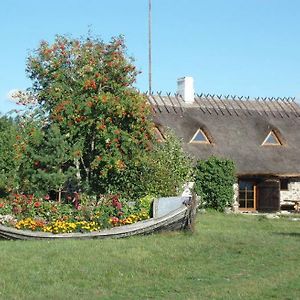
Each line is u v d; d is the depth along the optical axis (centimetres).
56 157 2333
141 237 1938
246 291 1170
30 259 1480
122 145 2380
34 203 2045
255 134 4000
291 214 3456
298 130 4181
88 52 2517
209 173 3434
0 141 2961
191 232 2034
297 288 1202
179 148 3081
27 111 2520
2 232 1931
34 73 2542
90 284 1247
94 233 1938
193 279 1309
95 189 2461
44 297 1120
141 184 2528
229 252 1645
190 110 4034
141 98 2469
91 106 2377
